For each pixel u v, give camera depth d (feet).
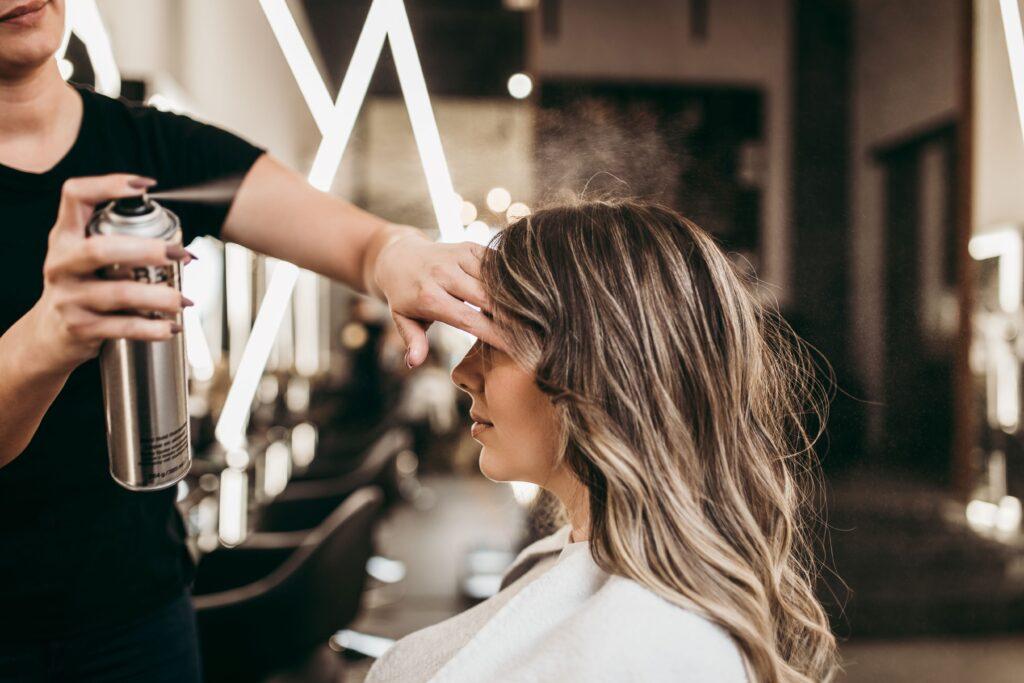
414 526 15.33
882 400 8.50
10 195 2.80
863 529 8.75
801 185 8.76
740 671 2.05
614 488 2.15
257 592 5.62
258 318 7.59
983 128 8.66
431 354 18.38
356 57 6.18
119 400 2.18
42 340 1.75
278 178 3.52
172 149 3.29
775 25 8.88
